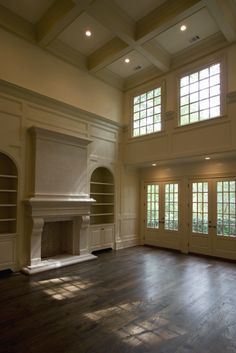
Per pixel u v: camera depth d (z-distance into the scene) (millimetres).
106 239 6516
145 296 3504
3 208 4879
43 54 5344
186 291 3697
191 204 6367
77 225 5691
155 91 6598
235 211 5613
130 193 7277
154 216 7172
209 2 4055
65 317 2879
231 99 5098
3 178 4891
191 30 5156
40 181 4910
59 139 5305
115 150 6902
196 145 5582
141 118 6883
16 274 4484
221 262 5414
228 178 5750
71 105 5715
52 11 4672
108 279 4238
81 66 6055
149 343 2379
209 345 2357
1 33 4695
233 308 3127
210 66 5539
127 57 6051
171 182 6820
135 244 7301
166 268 4926
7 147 4652
